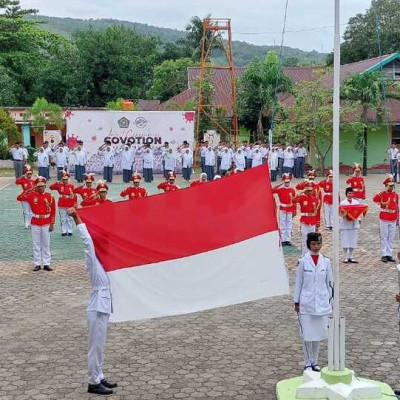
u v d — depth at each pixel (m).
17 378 8.66
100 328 8.11
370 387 7.79
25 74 57.66
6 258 16.48
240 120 44.16
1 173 39.31
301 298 8.67
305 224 16.31
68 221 19.77
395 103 37.91
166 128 37.84
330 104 35.97
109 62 58.84
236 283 8.51
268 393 8.16
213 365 9.15
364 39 49.38
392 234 16.00
